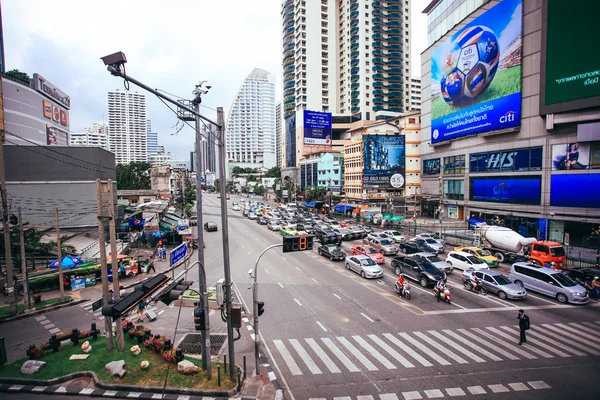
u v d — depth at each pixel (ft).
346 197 229.45
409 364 40.73
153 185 260.42
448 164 164.14
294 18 360.48
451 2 160.86
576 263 86.28
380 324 52.60
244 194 485.15
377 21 341.62
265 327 52.26
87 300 67.15
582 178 102.73
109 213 44.21
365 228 146.92
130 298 34.32
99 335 49.85
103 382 37.32
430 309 58.80
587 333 48.57
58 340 44.98
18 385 37.58
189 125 37.88
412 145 200.13
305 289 70.69
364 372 39.19
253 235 145.79
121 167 277.85
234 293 68.59
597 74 95.45
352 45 345.10
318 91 355.97
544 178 113.80
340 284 74.23
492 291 65.87
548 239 112.98
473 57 142.20
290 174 334.24
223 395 35.50
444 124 163.12
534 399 33.55
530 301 62.54
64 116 213.66
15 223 61.87
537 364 40.19
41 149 118.42
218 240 133.59
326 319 54.85
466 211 152.15
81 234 120.67
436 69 167.94
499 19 128.57
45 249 91.50
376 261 90.48
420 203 187.83
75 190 121.70
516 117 122.72
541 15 110.42
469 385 36.14
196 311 38.68
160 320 56.34
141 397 35.47
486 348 44.39
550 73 107.14
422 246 105.19
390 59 350.02
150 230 117.29
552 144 111.14
